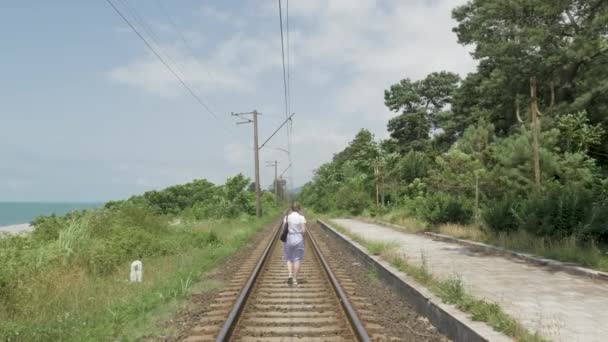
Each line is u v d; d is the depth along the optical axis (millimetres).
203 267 15281
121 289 10945
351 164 65875
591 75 28453
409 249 17281
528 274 11617
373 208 44219
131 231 18109
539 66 29781
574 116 23547
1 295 8789
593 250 12781
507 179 20906
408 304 10102
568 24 30188
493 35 33031
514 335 6328
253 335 7672
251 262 17188
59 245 13430
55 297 9219
